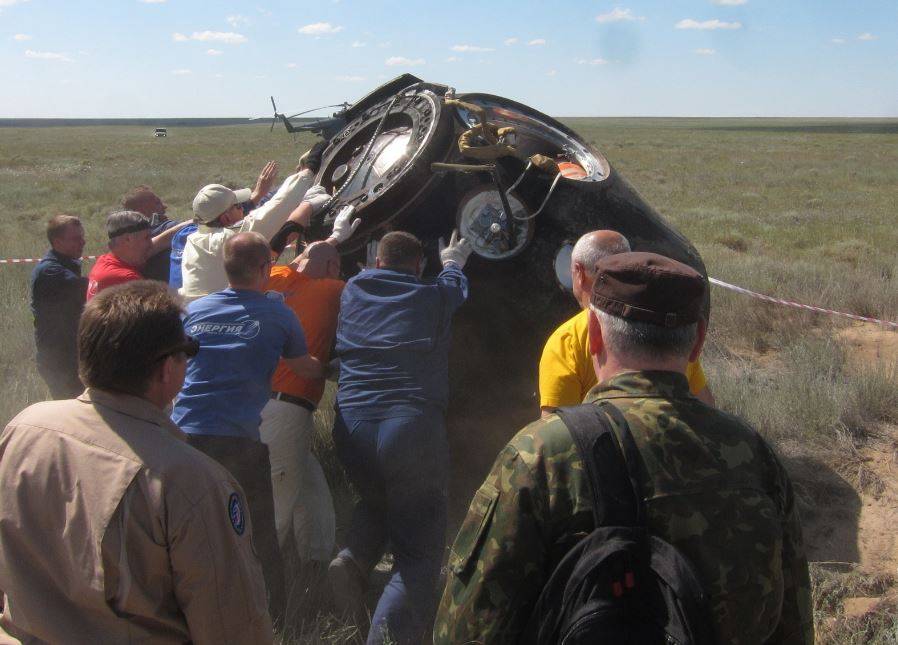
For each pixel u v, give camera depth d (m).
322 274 4.27
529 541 1.80
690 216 19.28
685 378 1.96
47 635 2.00
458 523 4.77
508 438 4.71
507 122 4.73
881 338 8.06
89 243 14.12
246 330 3.61
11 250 12.93
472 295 4.33
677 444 1.82
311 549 4.33
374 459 3.73
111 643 1.99
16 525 2.01
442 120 4.41
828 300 9.09
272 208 4.38
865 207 21.98
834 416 5.83
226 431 3.56
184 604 2.01
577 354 3.28
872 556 4.52
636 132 109.44
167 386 2.18
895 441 5.66
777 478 1.92
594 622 1.70
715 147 64.69
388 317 3.79
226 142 75.38
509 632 1.81
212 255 4.36
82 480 1.98
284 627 3.64
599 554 1.71
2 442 2.12
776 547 1.82
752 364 7.55
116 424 2.05
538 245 4.32
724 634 1.76
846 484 5.22
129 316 2.06
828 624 3.86
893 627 3.78
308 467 4.46
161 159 47.56
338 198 4.63
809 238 15.65
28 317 8.67
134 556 1.95
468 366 4.52
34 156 50.22
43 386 6.77
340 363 3.99
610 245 3.22
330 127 5.46
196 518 1.97
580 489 1.78
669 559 1.70
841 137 88.06
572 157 4.81
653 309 1.92
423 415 3.73
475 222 4.20
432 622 3.80
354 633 3.67
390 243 3.96
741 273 10.34
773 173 36.47
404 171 4.26
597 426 1.82
